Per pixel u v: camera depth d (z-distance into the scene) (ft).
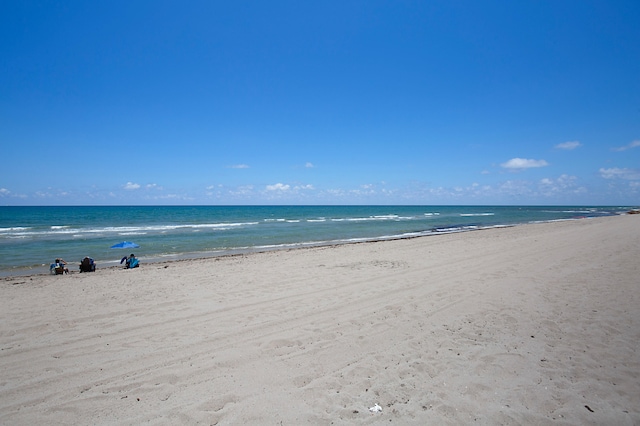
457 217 187.83
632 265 30.96
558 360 13.19
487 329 16.62
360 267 34.47
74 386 11.72
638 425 9.23
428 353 13.97
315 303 21.61
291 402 10.55
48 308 20.99
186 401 10.69
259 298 22.95
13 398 10.98
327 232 94.02
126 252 56.80
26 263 46.16
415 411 9.97
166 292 24.99
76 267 43.52
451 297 22.39
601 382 11.55
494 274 29.14
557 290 23.35
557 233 66.13
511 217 185.98
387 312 19.57
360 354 14.02
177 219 164.96
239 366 13.11
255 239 76.64
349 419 9.62
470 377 11.95
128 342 15.57
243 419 9.68
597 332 15.94
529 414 9.80
